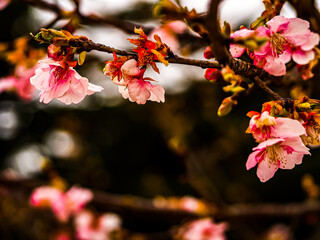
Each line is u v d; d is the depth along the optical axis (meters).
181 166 3.19
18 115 8.73
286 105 1.13
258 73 1.17
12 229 4.17
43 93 1.17
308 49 1.29
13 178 3.42
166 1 0.94
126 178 8.24
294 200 6.95
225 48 1.03
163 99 1.16
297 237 6.62
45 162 3.35
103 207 3.41
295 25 1.21
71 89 1.17
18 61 2.49
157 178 7.85
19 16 8.12
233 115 6.59
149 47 1.10
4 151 8.62
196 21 0.96
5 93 8.38
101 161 8.22
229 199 6.34
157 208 3.39
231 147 6.12
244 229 4.18
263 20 1.23
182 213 3.34
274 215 3.34
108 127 8.33
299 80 1.66
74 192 3.35
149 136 8.11
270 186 6.89
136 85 1.12
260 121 1.09
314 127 1.15
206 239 3.23
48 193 3.24
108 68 1.12
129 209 3.39
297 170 6.84
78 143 7.88
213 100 6.46
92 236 3.68
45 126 8.57
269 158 1.16
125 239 4.15
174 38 2.46
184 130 5.77
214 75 1.29
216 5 0.92
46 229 4.09
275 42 1.19
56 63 1.09
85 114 8.23
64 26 2.06
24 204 4.05
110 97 7.95
